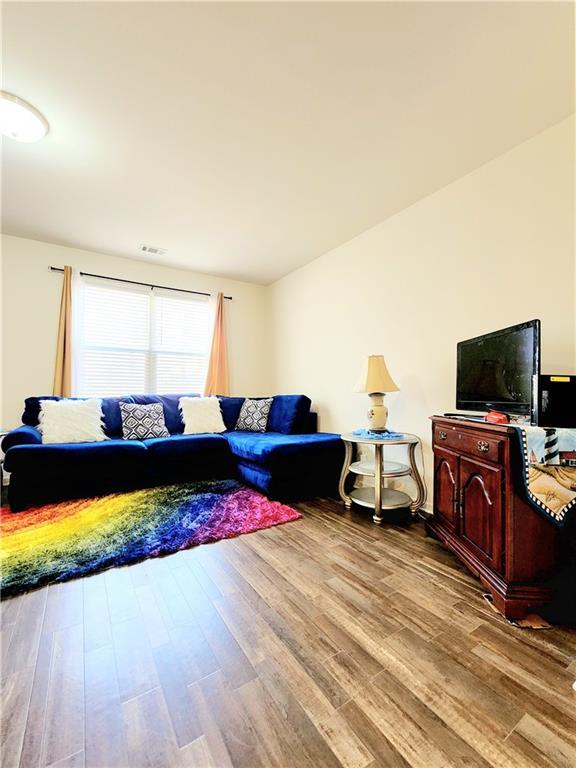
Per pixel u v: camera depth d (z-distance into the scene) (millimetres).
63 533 2119
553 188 1885
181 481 3236
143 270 4008
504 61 1507
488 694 1020
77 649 1197
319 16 1321
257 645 1221
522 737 889
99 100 1704
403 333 2811
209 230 3191
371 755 846
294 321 4281
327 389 3719
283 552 1933
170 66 1522
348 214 2889
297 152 2115
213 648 1205
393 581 1641
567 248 1831
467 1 1269
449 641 1244
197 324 4395
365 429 2916
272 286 4773
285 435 3428
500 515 1459
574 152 1807
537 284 1949
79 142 2014
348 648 1208
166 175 2350
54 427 2959
